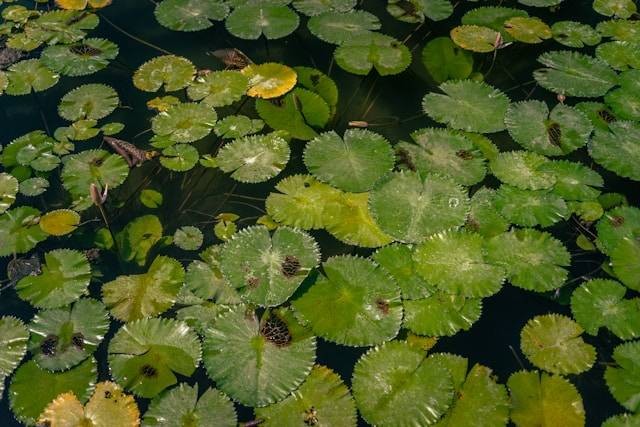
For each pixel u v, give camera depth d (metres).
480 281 2.75
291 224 2.95
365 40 3.89
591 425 2.45
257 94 3.53
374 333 2.59
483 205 3.07
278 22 4.02
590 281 2.82
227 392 2.42
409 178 3.12
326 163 3.19
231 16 4.08
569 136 3.39
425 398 2.43
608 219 3.05
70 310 2.68
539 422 2.40
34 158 3.26
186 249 2.92
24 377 2.48
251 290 2.68
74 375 2.49
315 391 2.44
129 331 2.61
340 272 2.76
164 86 3.68
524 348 2.63
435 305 2.70
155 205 3.15
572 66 3.82
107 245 2.96
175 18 4.08
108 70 3.83
